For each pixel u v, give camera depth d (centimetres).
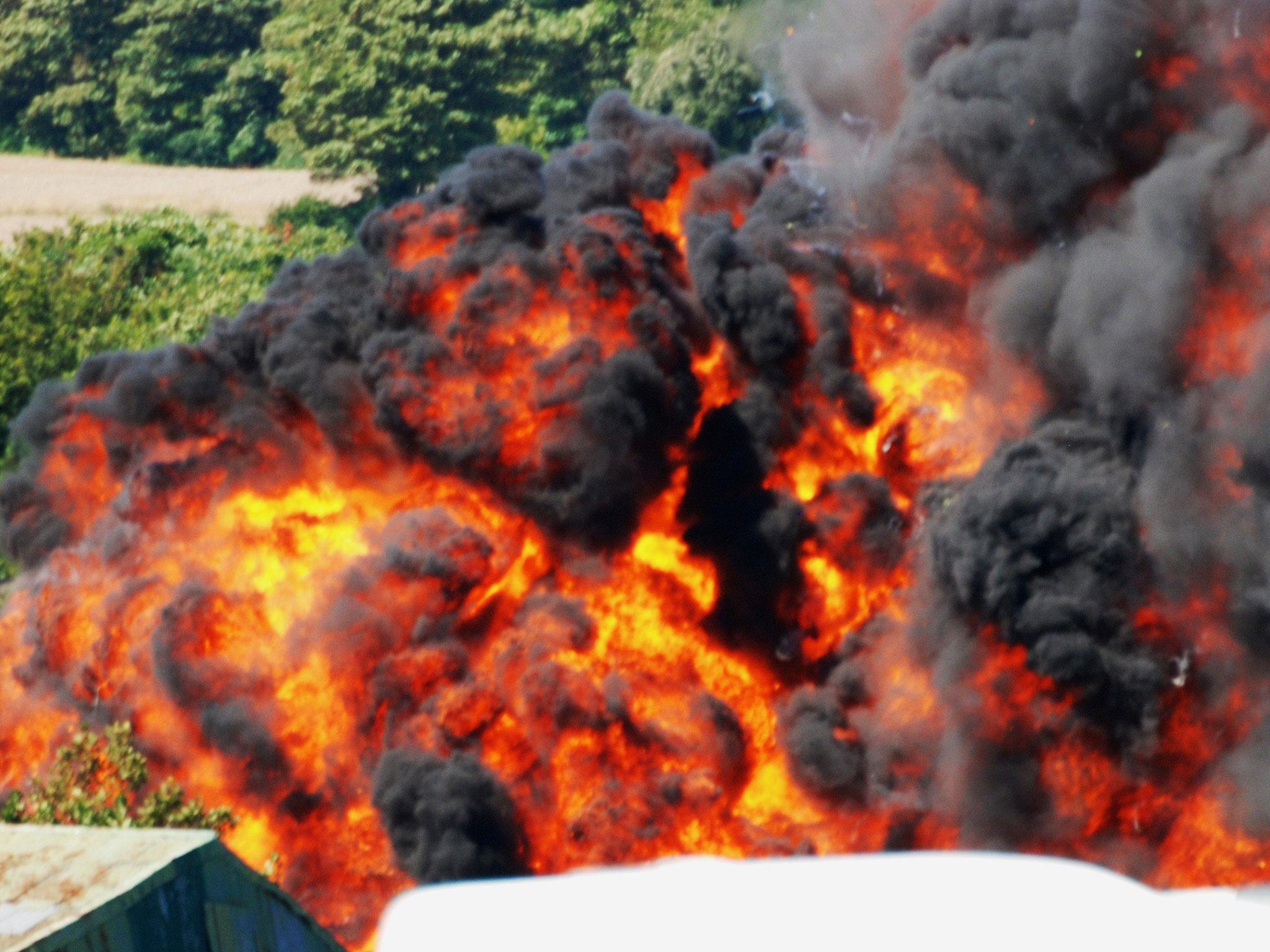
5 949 3506
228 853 4112
